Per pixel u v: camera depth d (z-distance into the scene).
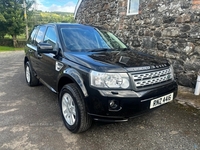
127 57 2.55
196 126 2.66
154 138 2.37
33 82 4.35
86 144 2.22
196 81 3.94
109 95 1.96
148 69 2.20
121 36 6.67
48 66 3.13
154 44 5.23
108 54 2.67
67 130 2.52
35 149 2.10
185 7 4.25
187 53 4.30
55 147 2.15
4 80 5.11
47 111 3.10
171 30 4.64
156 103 2.22
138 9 5.73
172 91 2.45
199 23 3.99
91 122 2.30
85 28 3.40
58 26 3.19
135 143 2.26
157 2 4.98
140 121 2.80
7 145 2.17
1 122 2.70
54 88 3.06
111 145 2.21
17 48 21.14
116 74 2.02
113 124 2.70
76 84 2.24
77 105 2.22
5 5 21.38
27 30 21.83
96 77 2.03
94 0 8.78
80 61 2.33
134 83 2.06
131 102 1.99
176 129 2.59
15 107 3.25
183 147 2.19
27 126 2.60
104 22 7.90
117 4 6.76
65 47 2.78
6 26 21.33
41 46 2.70
